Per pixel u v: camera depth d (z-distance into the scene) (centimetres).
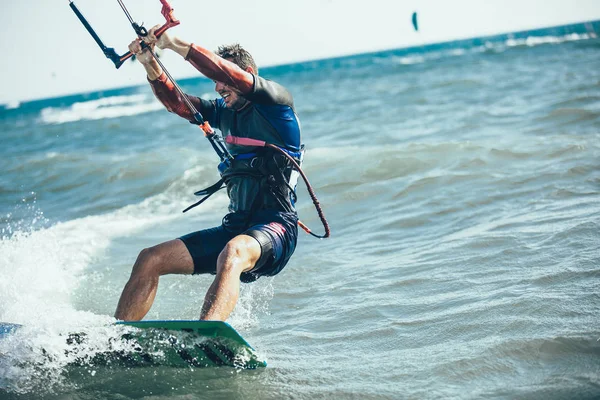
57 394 439
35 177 1717
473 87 2722
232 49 496
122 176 1552
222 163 502
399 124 1931
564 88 2128
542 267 604
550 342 444
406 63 6888
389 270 690
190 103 477
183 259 474
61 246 984
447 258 687
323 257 789
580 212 757
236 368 468
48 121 5238
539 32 12756
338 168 1254
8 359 466
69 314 488
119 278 798
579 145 1105
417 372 440
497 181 983
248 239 456
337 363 475
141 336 446
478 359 441
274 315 618
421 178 1065
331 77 6097
